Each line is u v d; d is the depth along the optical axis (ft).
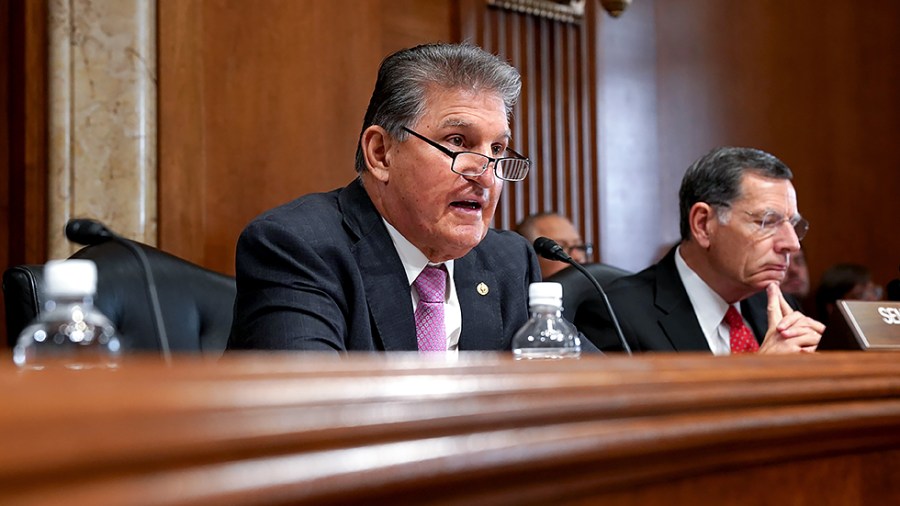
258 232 6.19
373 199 6.59
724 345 8.98
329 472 1.85
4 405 1.53
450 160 6.23
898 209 18.75
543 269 12.32
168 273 7.31
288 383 1.87
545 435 2.28
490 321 6.77
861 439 3.52
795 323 7.34
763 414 3.00
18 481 1.48
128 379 1.77
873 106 18.65
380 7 12.94
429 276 6.66
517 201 13.96
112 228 10.46
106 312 6.81
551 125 14.46
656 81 16.15
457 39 13.80
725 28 17.06
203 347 7.38
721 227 8.73
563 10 14.57
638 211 15.72
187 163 11.05
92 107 10.44
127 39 10.62
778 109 17.54
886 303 6.81
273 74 11.91
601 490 2.59
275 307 5.95
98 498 1.55
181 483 1.66
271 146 11.85
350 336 6.16
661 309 8.85
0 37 10.48
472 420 2.13
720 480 3.04
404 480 1.97
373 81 12.78
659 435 2.58
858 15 18.63
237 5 11.66
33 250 10.21
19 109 10.32
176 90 10.98
